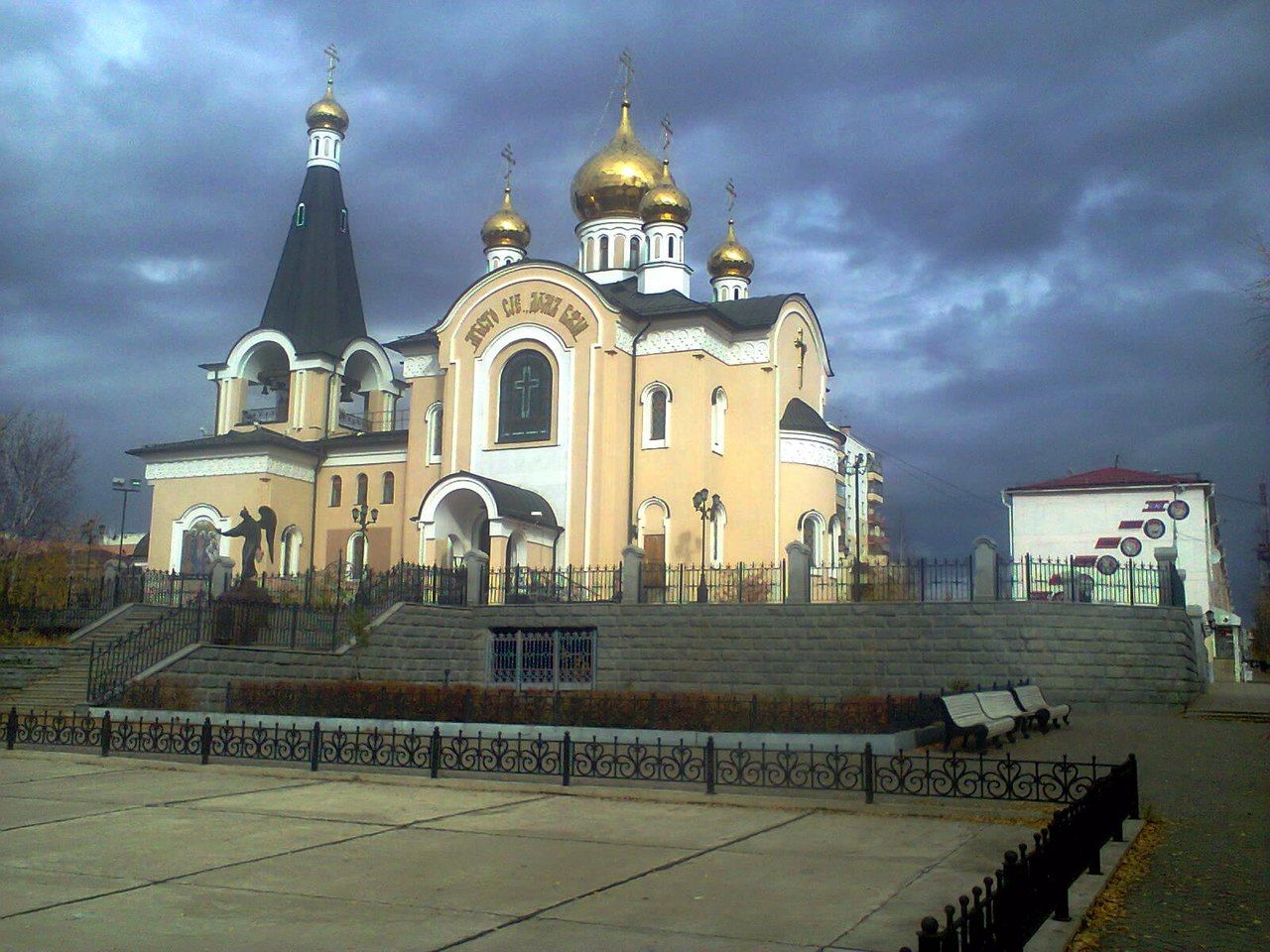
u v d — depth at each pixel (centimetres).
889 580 3009
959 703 1914
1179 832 1298
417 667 3209
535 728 2069
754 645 3034
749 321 4488
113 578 3459
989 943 627
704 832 1267
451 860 1116
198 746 1983
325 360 5362
